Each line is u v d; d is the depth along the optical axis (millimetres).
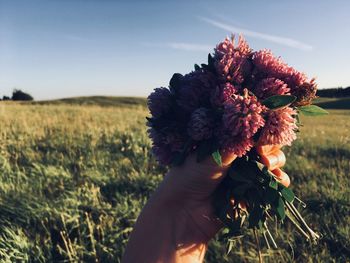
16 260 623
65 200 782
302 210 768
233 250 627
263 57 236
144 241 238
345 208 776
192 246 243
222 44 242
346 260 601
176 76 243
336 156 1238
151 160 1143
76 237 680
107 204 784
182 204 242
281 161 252
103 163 1103
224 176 236
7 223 705
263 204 252
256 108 210
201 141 232
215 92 225
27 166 1074
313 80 236
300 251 623
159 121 239
